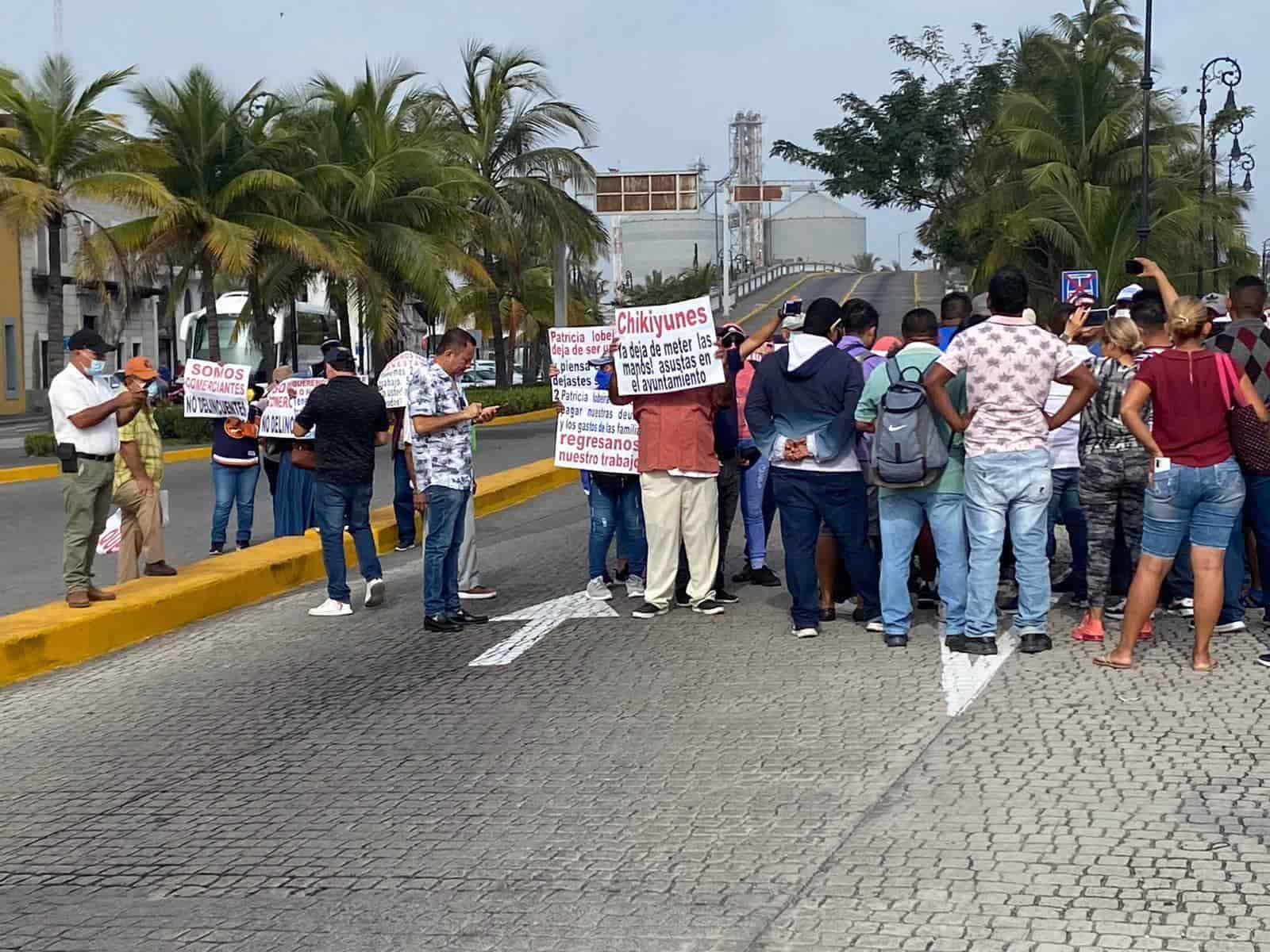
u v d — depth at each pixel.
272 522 17.06
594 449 10.55
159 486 11.95
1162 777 6.07
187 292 61.72
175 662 9.71
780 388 8.84
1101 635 8.59
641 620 9.91
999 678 7.80
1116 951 4.44
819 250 150.00
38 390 52.94
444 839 5.77
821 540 9.45
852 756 6.56
